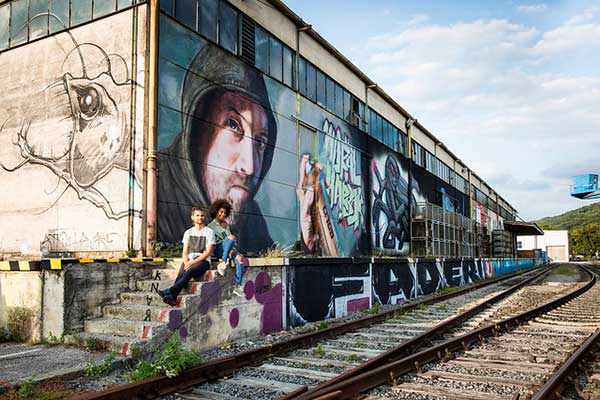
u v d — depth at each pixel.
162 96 11.77
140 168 11.20
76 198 12.03
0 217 13.32
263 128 15.77
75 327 7.69
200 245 8.06
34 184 12.81
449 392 5.41
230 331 8.62
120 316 7.82
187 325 7.62
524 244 94.94
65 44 12.76
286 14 17.59
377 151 25.70
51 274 7.74
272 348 7.40
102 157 11.73
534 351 7.75
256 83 15.62
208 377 5.94
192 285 8.01
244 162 14.69
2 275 8.31
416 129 32.88
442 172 38.94
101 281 8.17
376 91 26.12
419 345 8.16
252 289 9.36
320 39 19.67
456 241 35.91
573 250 154.50
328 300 12.34
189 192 12.33
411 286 18.86
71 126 12.36
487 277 34.75
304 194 18.02
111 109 11.75
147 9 11.62
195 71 12.98
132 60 11.57
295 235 17.17
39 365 6.29
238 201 14.28
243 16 15.24
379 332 9.90
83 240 11.79
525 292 20.80
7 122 13.53
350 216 21.84
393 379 5.81
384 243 25.66
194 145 12.69
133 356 6.65
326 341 8.77
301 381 5.97
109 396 4.82
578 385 5.71
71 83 12.52
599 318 11.99
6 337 8.01
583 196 68.44
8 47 13.84
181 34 12.57
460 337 7.92
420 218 29.81
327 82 20.69
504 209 70.88
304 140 18.50
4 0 14.03
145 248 10.91
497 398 5.17
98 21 12.25
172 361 5.66
